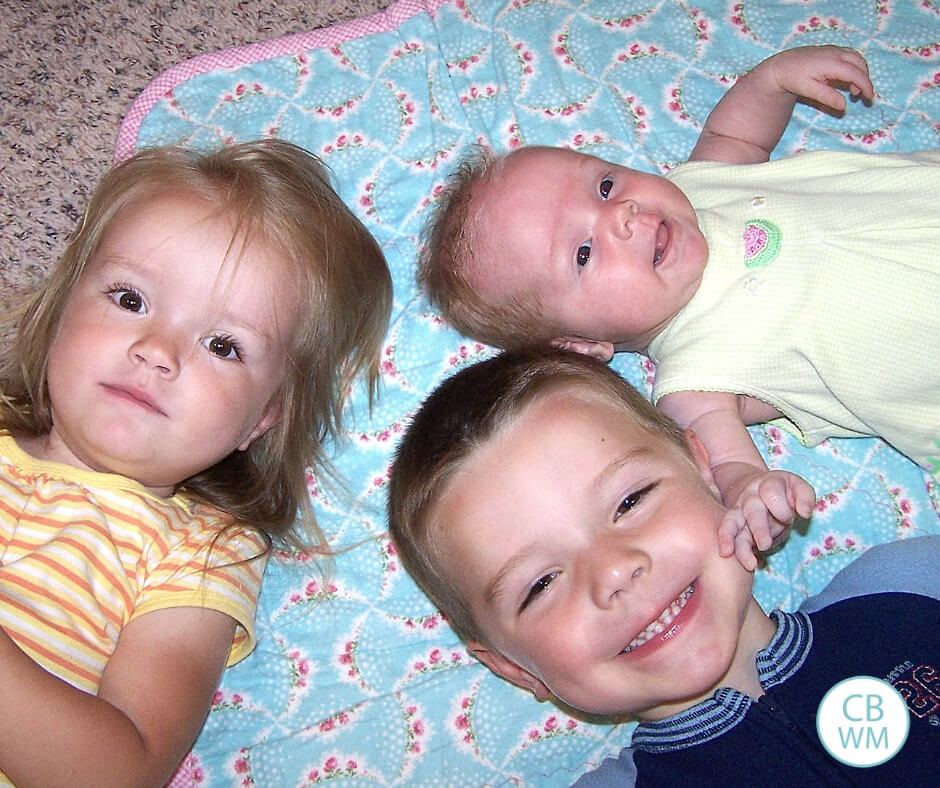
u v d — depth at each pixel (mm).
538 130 1457
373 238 1374
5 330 1442
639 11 1503
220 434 1174
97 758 1058
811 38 1466
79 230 1294
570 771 1271
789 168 1324
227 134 1470
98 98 1619
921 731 1059
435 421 1154
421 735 1281
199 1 1659
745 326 1245
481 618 1140
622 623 1048
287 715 1293
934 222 1206
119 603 1176
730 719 1101
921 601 1146
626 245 1245
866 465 1336
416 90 1482
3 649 1042
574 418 1112
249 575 1251
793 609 1294
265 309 1183
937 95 1429
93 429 1152
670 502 1086
